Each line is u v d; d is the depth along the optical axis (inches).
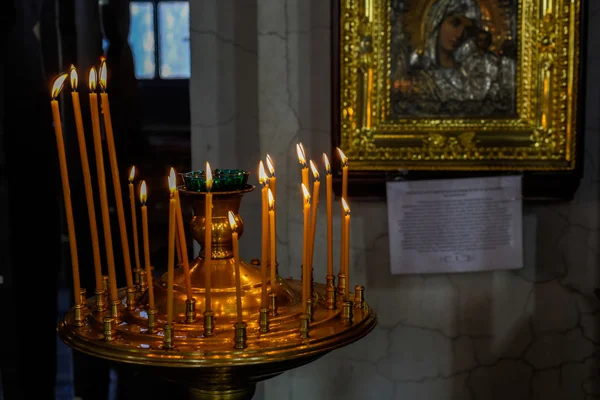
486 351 58.1
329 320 34.6
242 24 54.4
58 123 32.6
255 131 55.7
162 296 35.2
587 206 55.7
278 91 55.2
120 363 31.6
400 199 54.7
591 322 57.1
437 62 53.5
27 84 57.4
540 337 57.7
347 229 37.8
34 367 60.1
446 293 57.5
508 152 53.9
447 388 58.6
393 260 55.6
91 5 60.7
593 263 56.4
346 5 52.7
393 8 52.9
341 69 53.2
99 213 60.5
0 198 56.6
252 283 35.5
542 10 52.3
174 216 31.1
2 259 57.3
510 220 54.9
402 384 58.7
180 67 110.9
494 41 53.2
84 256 61.2
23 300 58.6
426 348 58.2
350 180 54.3
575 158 52.9
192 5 53.6
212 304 34.1
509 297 57.4
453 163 54.2
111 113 62.5
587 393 57.9
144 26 110.4
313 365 58.9
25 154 57.6
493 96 53.6
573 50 52.1
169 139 92.4
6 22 55.1
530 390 58.3
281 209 56.6
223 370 30.8
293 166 55.9
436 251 55.5
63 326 35.0
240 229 36.8
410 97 53.8
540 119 53.3
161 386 65.9
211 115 54.5
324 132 55.4
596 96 54.2
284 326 33.2
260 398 59.1
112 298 34.1
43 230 59.8
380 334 58.2
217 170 38.8
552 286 57.0
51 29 60.2
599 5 53.3
